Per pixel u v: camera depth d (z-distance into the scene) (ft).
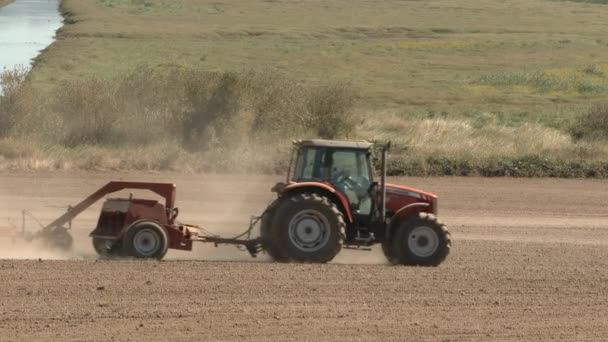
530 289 161.48
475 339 130.00
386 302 149.18
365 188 183.32
